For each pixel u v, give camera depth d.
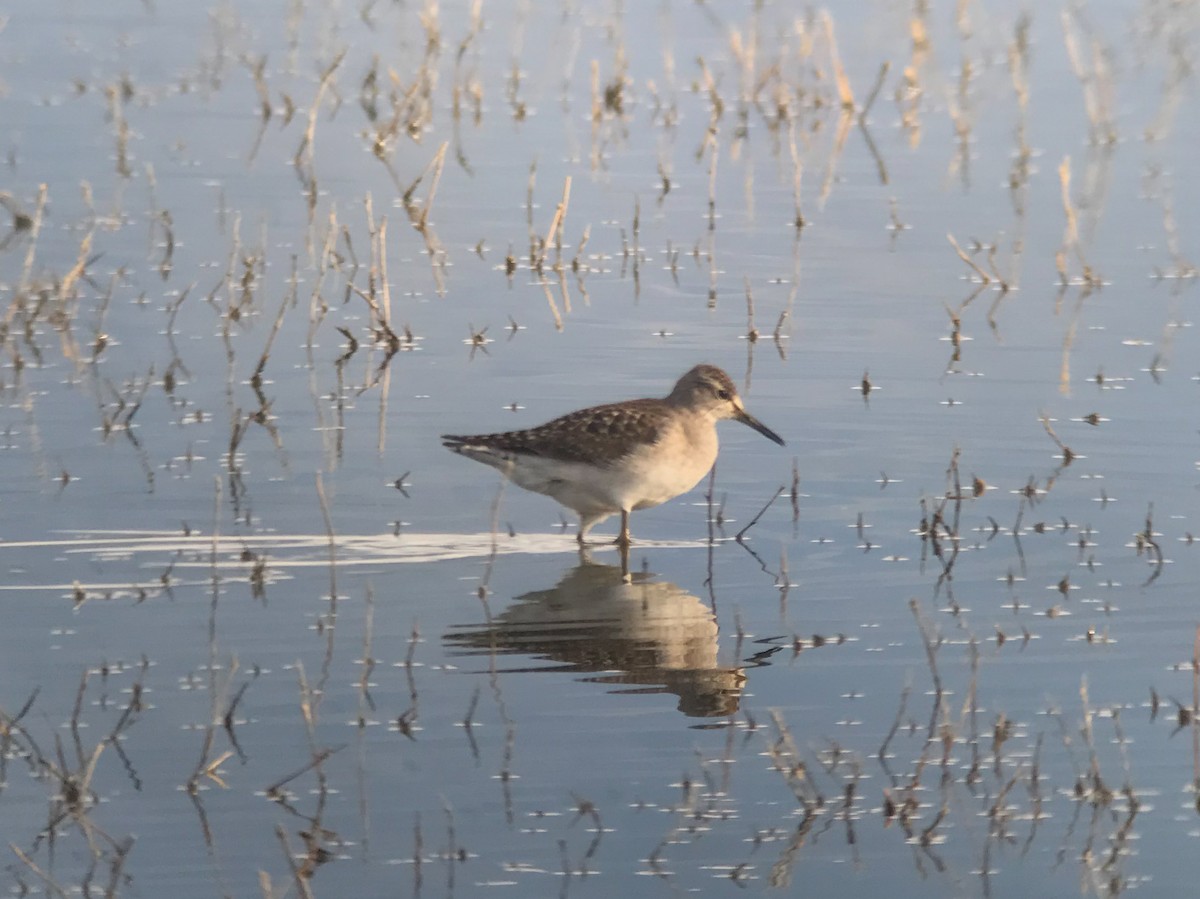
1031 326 19.02
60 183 22.92
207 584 12.78
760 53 29.91
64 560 13.12
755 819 9.70
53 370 17.28
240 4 33.09
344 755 10.30
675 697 11.18
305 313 19.12
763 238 21.89
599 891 8.95
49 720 10.61
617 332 18.69
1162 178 24.19
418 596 12.76
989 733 10.72
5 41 29.91
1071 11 31.81
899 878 9.16
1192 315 19.28
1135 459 15.54
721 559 13.70
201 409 16.42
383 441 15.82
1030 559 13.55
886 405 16.88
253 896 8.84
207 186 23.08
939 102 28.16
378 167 24.27
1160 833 9.62
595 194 23.48
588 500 14.12
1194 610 12.59
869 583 13.15
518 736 10.56
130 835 9.39
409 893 8.90
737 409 14.61
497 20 32.12
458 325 18.89
